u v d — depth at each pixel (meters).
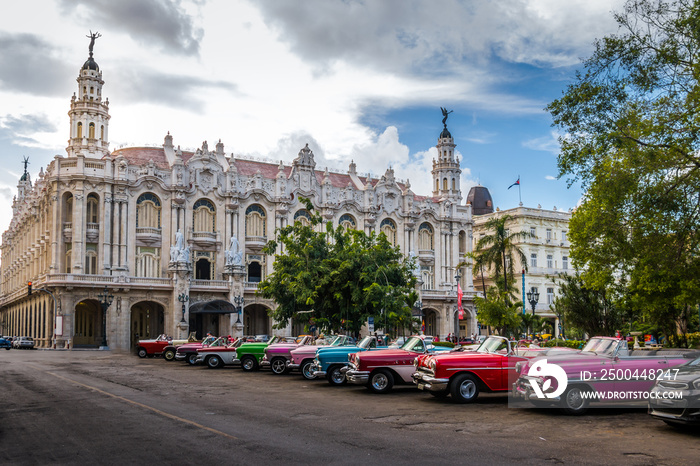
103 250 72.25
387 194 95.31
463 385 21.58
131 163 76.19
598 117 29.02
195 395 23.42
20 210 105.81
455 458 12.92
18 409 19.42
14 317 102.69
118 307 71.00
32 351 64.06
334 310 52.12
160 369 37.19
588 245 33.66
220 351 38.97
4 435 15.22
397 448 13.81
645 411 19.61
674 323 39.91
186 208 78.31
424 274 97.19
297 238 55.94
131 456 12.96
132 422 16.94
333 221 89.00
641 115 28.72
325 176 89.69
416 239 97.31
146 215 76.44
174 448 13.66
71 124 80.69
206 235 78.88
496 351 22.30
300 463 12.36
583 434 15.79
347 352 28.19
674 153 27.53
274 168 92.12
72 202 72.81
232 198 80.88
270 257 83.44
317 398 22.97
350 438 14.88
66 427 16.23
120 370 35.91
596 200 30.27
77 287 69.25
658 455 13.44
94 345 72.62
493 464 12.45
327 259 51.47
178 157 78.12
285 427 16.28
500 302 54.09
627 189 28.11
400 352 25.28
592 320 43.31
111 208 73.81
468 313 98.94
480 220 108.88
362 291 50.09
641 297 32.66
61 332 68.12
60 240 71.88
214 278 79.31
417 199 101.94
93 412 18.75
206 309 73.44
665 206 28.05
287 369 34.12
